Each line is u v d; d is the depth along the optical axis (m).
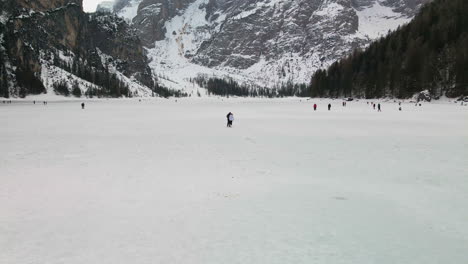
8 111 65.88
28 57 161.25
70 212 10.08
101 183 13.19
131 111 68.81
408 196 11.65
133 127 35.03
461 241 8.23
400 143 23.33
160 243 8.09
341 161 17.41
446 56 96.44
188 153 19.77
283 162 17.17
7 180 13.58
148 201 11.07
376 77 116.50
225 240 8.26
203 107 92.38
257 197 11.52
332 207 10.56
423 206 10.66
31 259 7.35
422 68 98.56
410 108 73.06
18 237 8.43
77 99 162.50
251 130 32.00
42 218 9.62
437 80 94.69
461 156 18.56
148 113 61.84
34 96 150.50
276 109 78.31
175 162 17.19
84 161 17.44
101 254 7.55
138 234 8.58
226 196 11.60
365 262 7.21
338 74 144.50
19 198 11.34
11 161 17.39
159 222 9.34
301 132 30.16
